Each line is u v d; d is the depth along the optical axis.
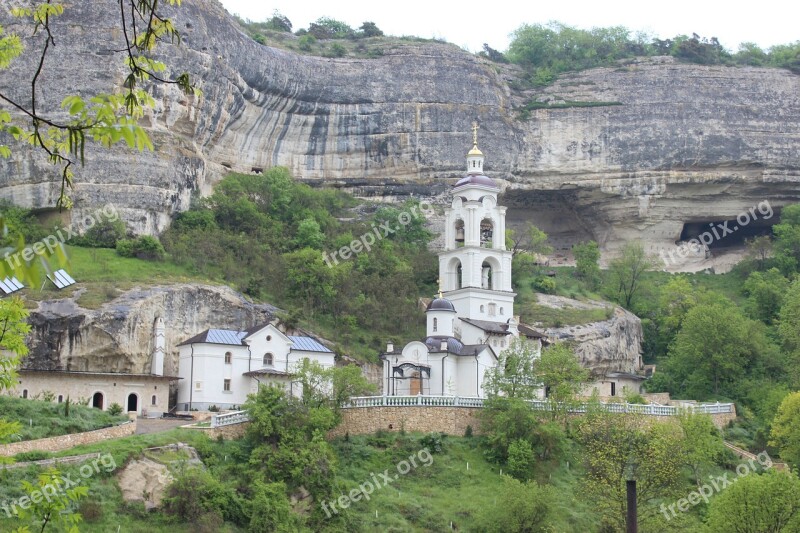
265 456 83.12
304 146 161.12
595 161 171.00
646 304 155.38
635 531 52.81
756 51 196.50
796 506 76.88
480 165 125.25
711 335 128.38
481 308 118.38
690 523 83.00
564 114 172.00
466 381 109.00
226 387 105.12
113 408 93.81
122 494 75.12
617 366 137.00
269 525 75.06
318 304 129.25
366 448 90.69
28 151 127.94
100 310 106.06
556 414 98.44
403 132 163.50
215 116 143.38
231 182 146.12
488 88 169.75
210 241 131.38
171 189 133.50
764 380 124.88
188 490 75.19
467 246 119.75
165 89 134.50
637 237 174.38
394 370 109.06
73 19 131.00
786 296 144.50
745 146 172.00
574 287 154.12
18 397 88.69
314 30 185.25
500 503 81.69
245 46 148.25
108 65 130.50
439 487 87.69
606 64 184.88
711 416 106.44
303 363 96.06
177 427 87.00
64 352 103.44
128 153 130.88
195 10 140.50
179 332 112.25
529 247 166.50
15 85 128.62
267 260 134.00
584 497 85.75
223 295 117.56
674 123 171.75
